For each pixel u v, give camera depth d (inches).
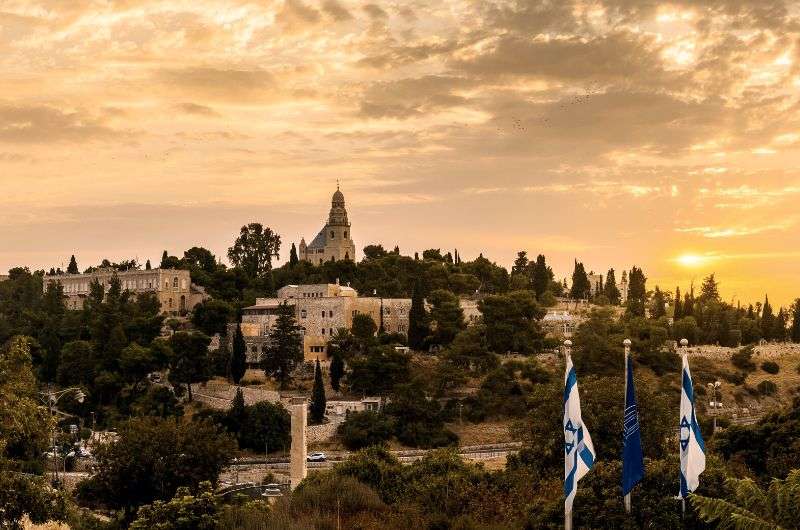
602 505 2942.9
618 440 4303.6
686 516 2790.4
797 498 2207.2
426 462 4581.7
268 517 3474.4
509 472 4175.7
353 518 3570.4
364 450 4793.3
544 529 3058.6
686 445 2551.7
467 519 3398.1
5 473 2871.6
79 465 6491.1
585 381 4822.8
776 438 4392.2
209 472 5032.0
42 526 3506.4
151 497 4972.9
